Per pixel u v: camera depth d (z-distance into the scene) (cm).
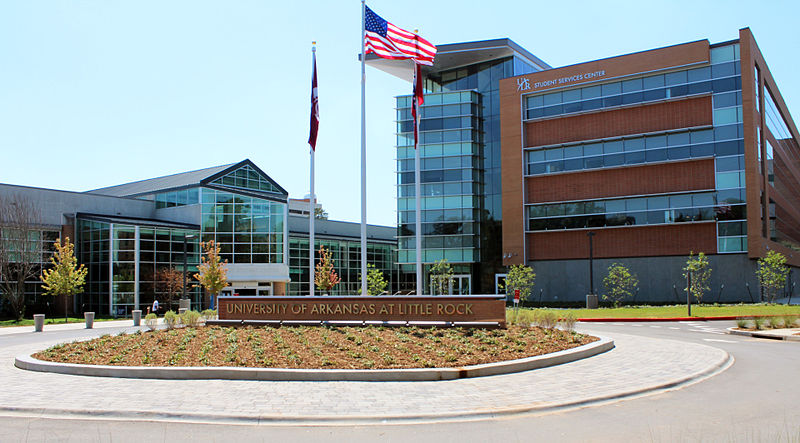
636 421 864
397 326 1911
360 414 914
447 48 5519
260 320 2105
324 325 1980
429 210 5541
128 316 4706
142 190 6175
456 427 853
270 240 5400
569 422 869
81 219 5000
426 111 5631
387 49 2378
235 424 888
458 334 1698
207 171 6050
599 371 1271
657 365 1345
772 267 4097
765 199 4809
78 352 1547
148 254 4875
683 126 4747
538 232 5262
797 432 783
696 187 4688
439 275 5153
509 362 1290
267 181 6262
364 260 2273
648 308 3794
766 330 2259
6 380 1243
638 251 4897
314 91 2377
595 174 5084
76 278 4391
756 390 1088
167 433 835
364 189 2311
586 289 5078
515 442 767
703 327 2620
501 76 5688
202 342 1638
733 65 4594
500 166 5578
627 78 4950
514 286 4659
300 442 779
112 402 1009
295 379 1196
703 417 880
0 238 4294
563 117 5222
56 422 910
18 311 4181
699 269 4159
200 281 4556
